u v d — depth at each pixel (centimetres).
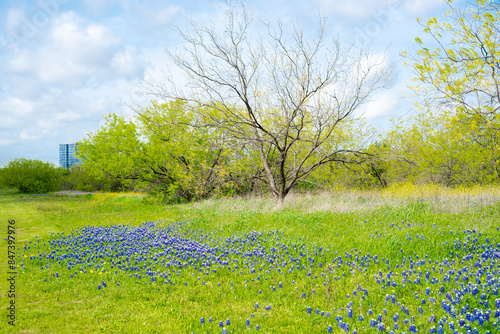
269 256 793
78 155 2784
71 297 618
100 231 1250
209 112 1656
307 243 876
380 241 818
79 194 4341
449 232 845
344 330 438
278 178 1911
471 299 483
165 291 627
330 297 550
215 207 1698
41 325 502
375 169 2336
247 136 1579
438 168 2045
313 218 1125
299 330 450
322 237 927
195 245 942
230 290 618
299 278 658
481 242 771
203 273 715
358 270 672
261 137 1598
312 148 1524
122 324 496
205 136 1908
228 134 1728
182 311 535
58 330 487
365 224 1011
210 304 564
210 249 873
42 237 1194
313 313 502
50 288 664
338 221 1078
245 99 1489
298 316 495
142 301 589
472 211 1034
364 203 1388
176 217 1546
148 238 1094
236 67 1468
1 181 4450
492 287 508
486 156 1730
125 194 3647
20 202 3005
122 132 2433
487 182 1864
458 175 1969
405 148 2148
